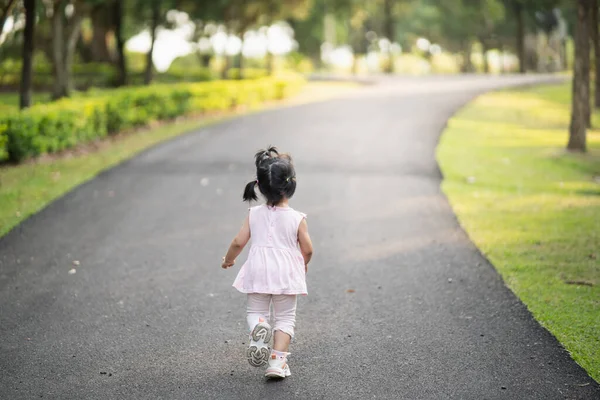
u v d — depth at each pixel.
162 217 10.50
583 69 17.52
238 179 13.51
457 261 8.07
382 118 22.67
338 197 11.83
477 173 14.16
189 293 7.06
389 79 44.69
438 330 5.96
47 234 9.45
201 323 6.22
